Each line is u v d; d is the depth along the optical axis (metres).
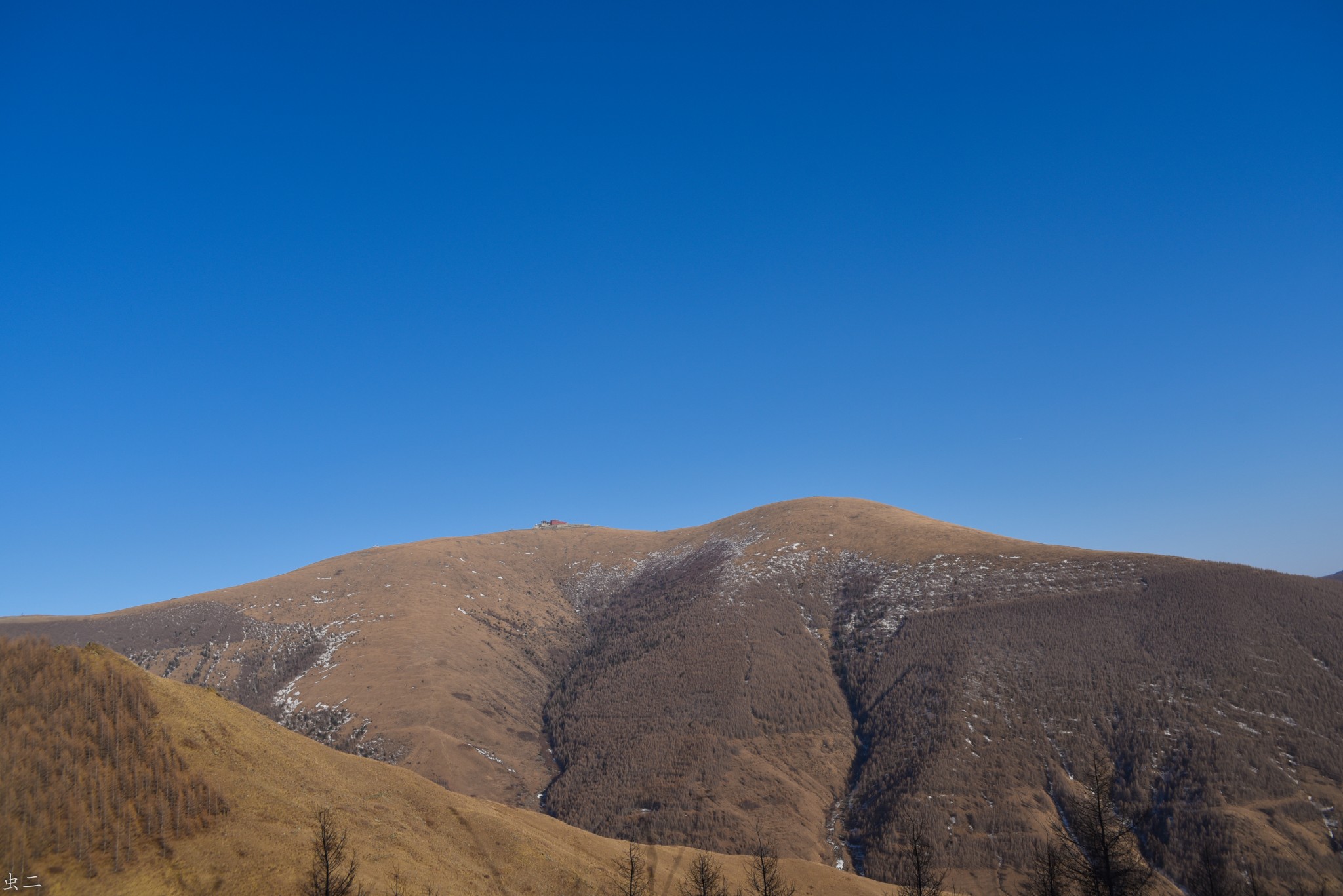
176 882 36.28
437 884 44.75
